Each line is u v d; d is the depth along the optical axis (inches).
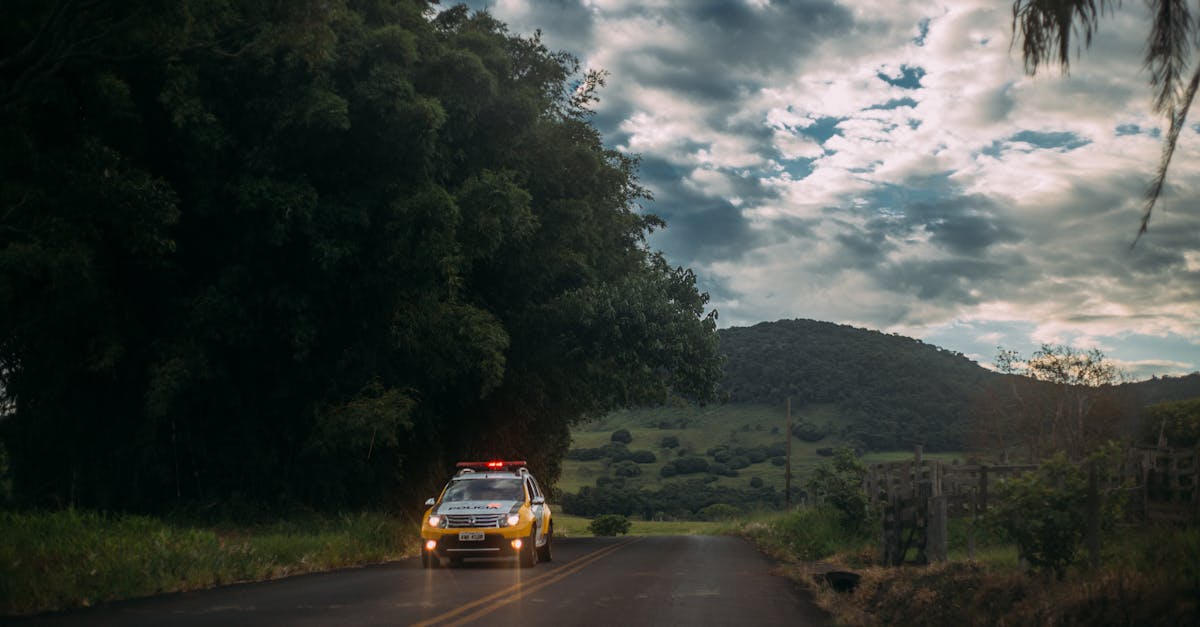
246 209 856.9
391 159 914.1
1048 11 266.5
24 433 962.1
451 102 967.0
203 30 708.7
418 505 1167.0
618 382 1299.2
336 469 1029.2
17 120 712.4
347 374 1005.8
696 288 1315.2
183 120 792.9
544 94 1243.2
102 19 601.6
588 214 1213.1
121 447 944.9
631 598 504.7
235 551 633.6
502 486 775.1
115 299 868.6
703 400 1299.2
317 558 725.3
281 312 923.4
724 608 467.5
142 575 528.1
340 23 852.0
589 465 7032.5
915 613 421.1
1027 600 375.6
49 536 592.7
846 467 1116.5
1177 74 250.5
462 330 1005.8
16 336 853.8
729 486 5782.5
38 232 741.3
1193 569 307.6
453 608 451.5
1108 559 425.1
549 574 663.1
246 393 979.3
